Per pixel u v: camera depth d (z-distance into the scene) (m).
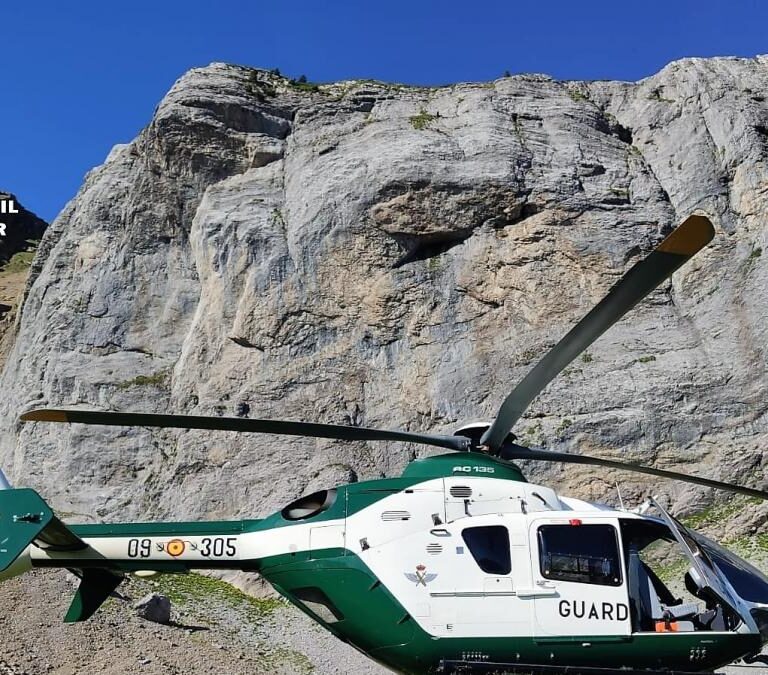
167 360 43.34
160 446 40.28
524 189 41.41
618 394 37.09
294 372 39.81
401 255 41.38
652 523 12.03
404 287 40.78
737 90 44.62
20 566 12.29
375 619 11.51
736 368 37.00
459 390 38.41
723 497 34.16
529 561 11.52
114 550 12.20
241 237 42.75
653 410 36.50
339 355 40.12
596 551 11.63
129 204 47.03
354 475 36.56
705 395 36.59
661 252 8.12
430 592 11.45
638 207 41.62
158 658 20.05
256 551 12.11
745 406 36.03
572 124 45.00
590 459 12.54
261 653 24.38
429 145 42.78
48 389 42.62
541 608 11.34
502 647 11.30
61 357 43.56
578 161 43.00
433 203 41.22
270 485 36.75
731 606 11.55
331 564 11.73
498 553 11.61
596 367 38.09
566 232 40.44
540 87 47.28
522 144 43.44
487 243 41.00
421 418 38.28
